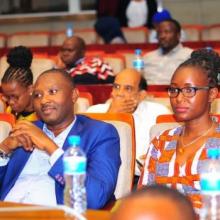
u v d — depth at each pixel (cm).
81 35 1234
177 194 183
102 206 355
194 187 342
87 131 377
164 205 177
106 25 1153
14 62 644
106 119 415
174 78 354
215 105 450
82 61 807
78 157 313
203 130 353
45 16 1482
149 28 1286
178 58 905
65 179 320
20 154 381
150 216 174
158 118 407
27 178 377
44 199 366
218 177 273
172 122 401
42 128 388
